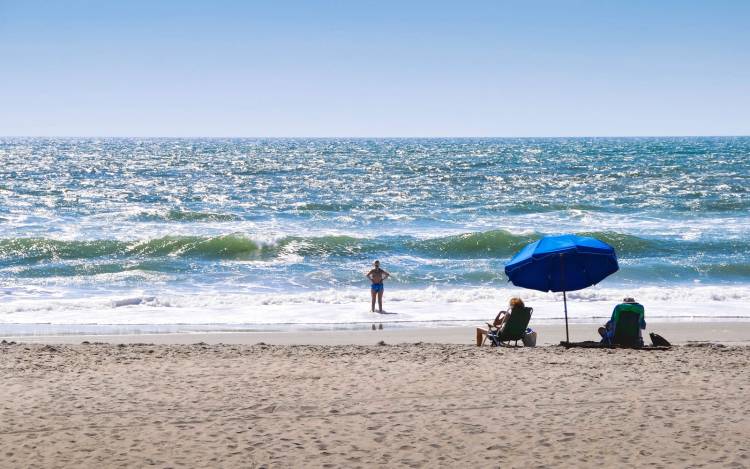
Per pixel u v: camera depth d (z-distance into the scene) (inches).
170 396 416.5
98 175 3695.9
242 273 1206.3
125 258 1344.7
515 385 437.4
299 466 311.7
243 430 356.8
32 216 1903.3
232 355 545.6
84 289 1068.5
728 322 818.2
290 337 735.1
